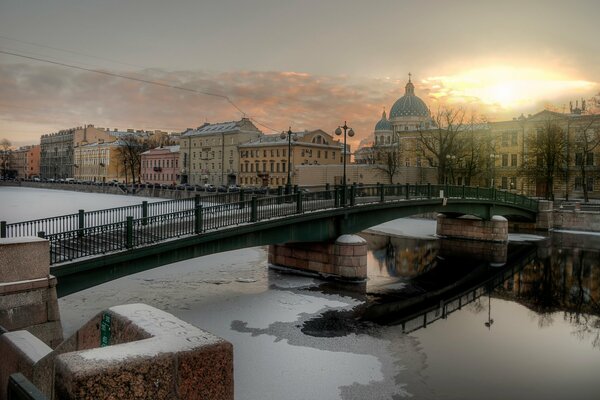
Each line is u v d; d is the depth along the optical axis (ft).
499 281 85.10
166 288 68.33
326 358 43.21
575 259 109.19
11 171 571.69
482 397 36.45
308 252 80.64
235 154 335.67
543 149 202.08
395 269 92.63
